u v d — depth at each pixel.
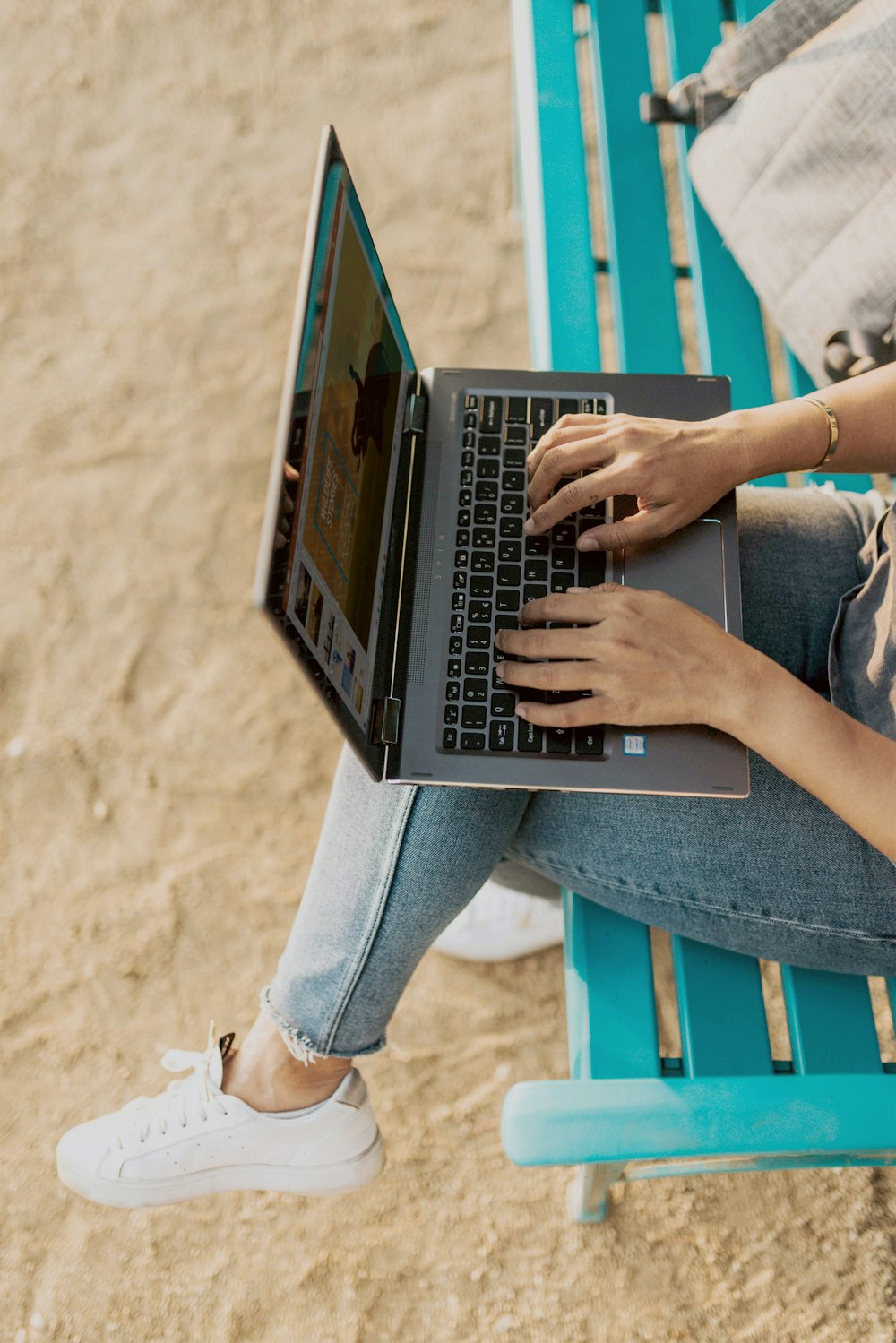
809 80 1.16
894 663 0.88
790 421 0.95
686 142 1.34
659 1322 1.30
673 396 1.06
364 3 2.21
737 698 0.83
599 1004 0.98
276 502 0.72
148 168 2.08
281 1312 1.32
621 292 1.28
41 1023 1.49
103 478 1.82
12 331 1.94
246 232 2.02
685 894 0.92
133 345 1.92
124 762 1.64
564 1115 0.85
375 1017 1.01
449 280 1.96
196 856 1.58
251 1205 1.38
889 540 0.93
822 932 0.91
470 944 1.46
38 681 1.69
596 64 1.35
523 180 1.38
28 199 2.05
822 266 1.16
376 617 0.91
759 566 1.04
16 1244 1.36
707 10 1.36
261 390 1.88
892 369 0.99
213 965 1.52
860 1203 1.35
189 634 1.72
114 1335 1.31
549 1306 1.32
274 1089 1.08
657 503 0.93
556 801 0.95
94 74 2.16
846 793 0.80
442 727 0.90
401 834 0.91
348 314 0.91
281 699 1.68
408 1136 1.42
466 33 2.19
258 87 2.15
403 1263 1.34
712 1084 0.87
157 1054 1.47
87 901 1.56
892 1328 1.29
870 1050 0.97
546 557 0.98
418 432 1.05
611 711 0.84
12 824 1.60
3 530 1.78
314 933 0.96
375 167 2.07
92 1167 1.15
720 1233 1.34
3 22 2.19
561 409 1.06
